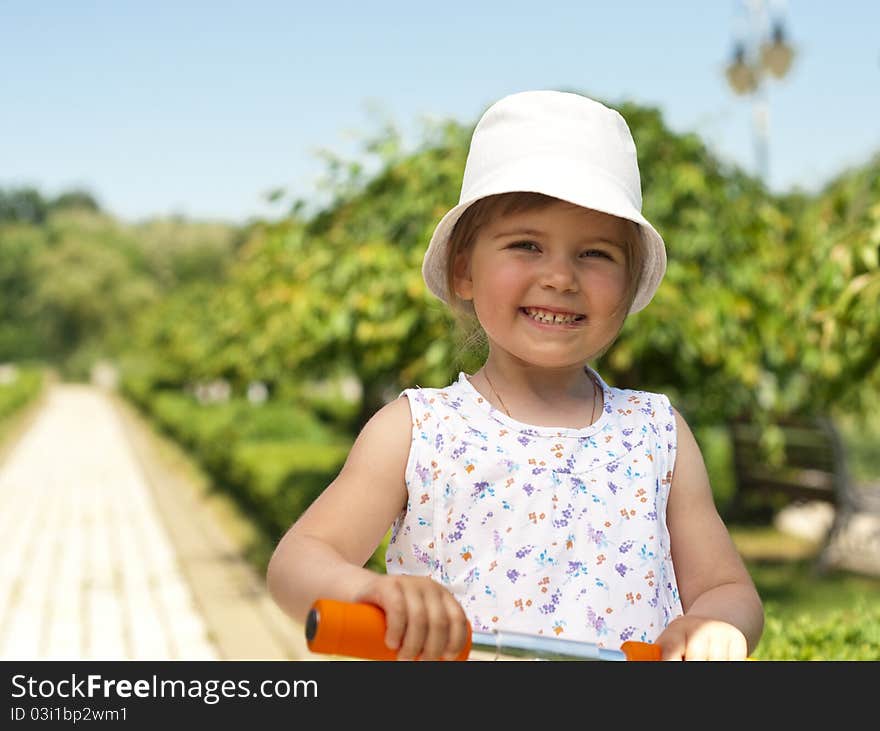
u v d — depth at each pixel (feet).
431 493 5.41
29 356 240.73
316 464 33.37
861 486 27.99
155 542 33.27
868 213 12.89
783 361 19.77
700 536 5.80
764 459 27.48
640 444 5.75
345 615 3.79
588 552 5.40
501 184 5.22
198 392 93.81
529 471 5.44
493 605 5.27
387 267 17.69
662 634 4.64
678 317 17.17
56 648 20.57
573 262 5.33
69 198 358.64
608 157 5.37
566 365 5.43
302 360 22.48
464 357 6.72
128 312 240.53
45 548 32.40
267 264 24.38
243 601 24.66
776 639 10.57
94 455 65.98
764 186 20.77
